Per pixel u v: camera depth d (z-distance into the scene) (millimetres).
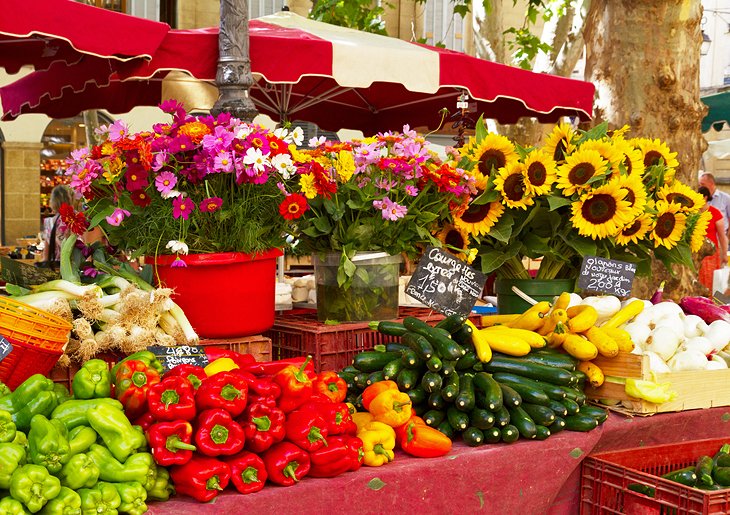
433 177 3475
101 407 2260
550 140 4031
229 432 2340
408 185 3449
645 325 3430
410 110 7676
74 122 16844
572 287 4105
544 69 9531
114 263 3406
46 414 2293
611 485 3012
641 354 3188
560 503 3125
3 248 11984
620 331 3248
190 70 4316
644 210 3957
